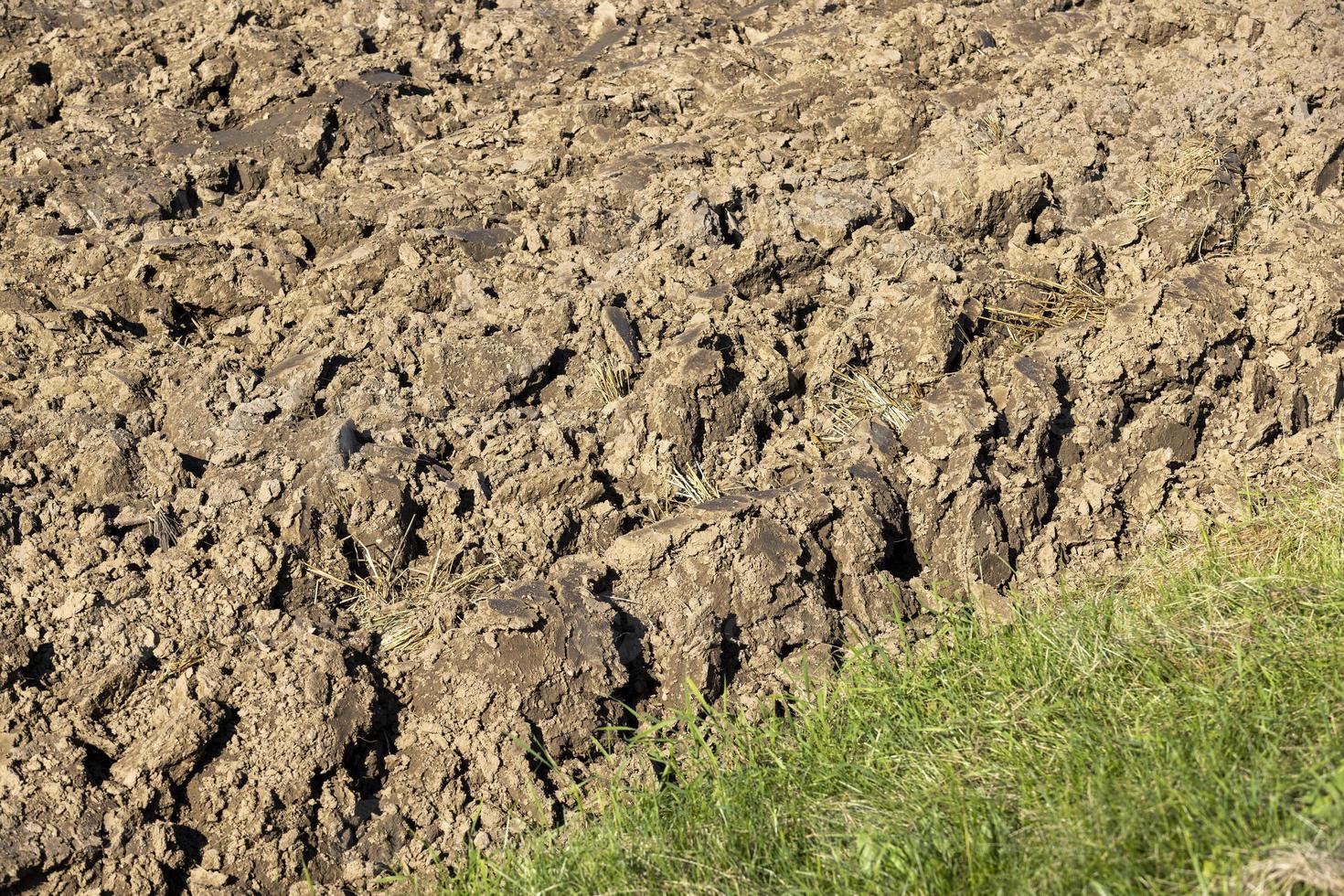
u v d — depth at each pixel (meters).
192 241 7.46
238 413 6.32
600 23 11.09
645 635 5.61
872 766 5.01
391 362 6.80
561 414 6.70
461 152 9.08
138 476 5.93
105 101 9.22
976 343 7.11
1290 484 6.65
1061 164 8.62
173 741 4.85
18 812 4.64
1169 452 6.69
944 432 6.35
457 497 6.00
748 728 5.36
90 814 4.72
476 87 10.14
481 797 5.15
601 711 5.37
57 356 6.71
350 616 5.62
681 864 4.64
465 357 6.75
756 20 11.48
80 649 5.14
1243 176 8.88
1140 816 4.24
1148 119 9.28
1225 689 4.84
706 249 7.64
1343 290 7.24
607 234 7.98
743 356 6.90
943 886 4.25
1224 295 7.20
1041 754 4.80
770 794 4.95
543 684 5.30
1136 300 7.10
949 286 7.23
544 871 4.71
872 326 7.09
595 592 5.67
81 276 7.37
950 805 4.59
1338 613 5.15
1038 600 6.05
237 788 4.93
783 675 5.70
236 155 8.67
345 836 4.98
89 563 5.43
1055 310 7.45
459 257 7.74
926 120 9.20
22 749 4.82
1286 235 8.02
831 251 7.83
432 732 5.22
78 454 5.96
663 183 8.41
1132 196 8.56
